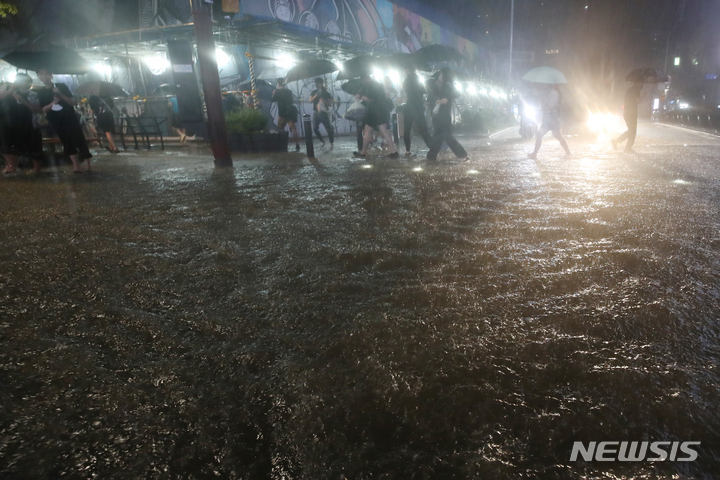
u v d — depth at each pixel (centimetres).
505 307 194
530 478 104
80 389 142
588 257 259
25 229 355
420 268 247
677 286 216
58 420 128
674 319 181
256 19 1332
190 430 123
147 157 1058
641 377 141
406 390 137
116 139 1672
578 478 104
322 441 117
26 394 140
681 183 516
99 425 125
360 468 108
